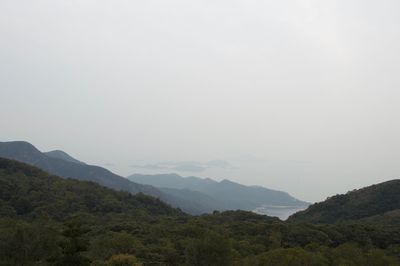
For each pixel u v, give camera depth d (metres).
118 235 83.62
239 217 143.38
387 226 133.62
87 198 163.00
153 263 73.50
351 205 194.75
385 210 177.88
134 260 69.00
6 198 144.88
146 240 92.88
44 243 57.62
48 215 127.75
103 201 163.75
